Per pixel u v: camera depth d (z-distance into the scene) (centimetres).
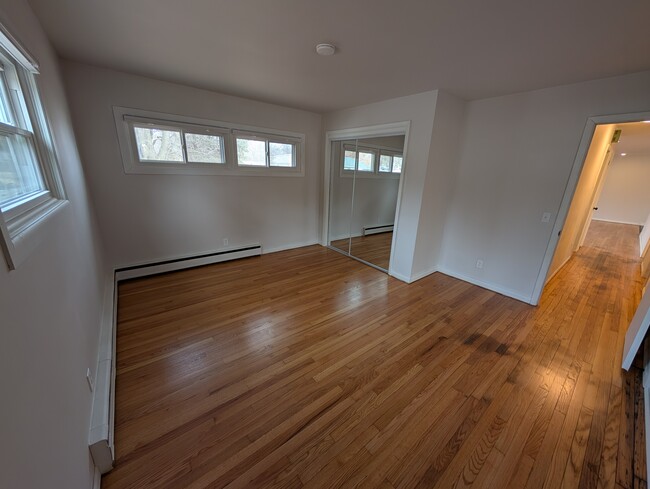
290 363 208
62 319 114
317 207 511
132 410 163
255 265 409
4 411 59
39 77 153
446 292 336
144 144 319
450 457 143
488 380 197
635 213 897
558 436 156
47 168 152
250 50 221
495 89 285
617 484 133
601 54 195
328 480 131
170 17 175
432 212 353
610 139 457
